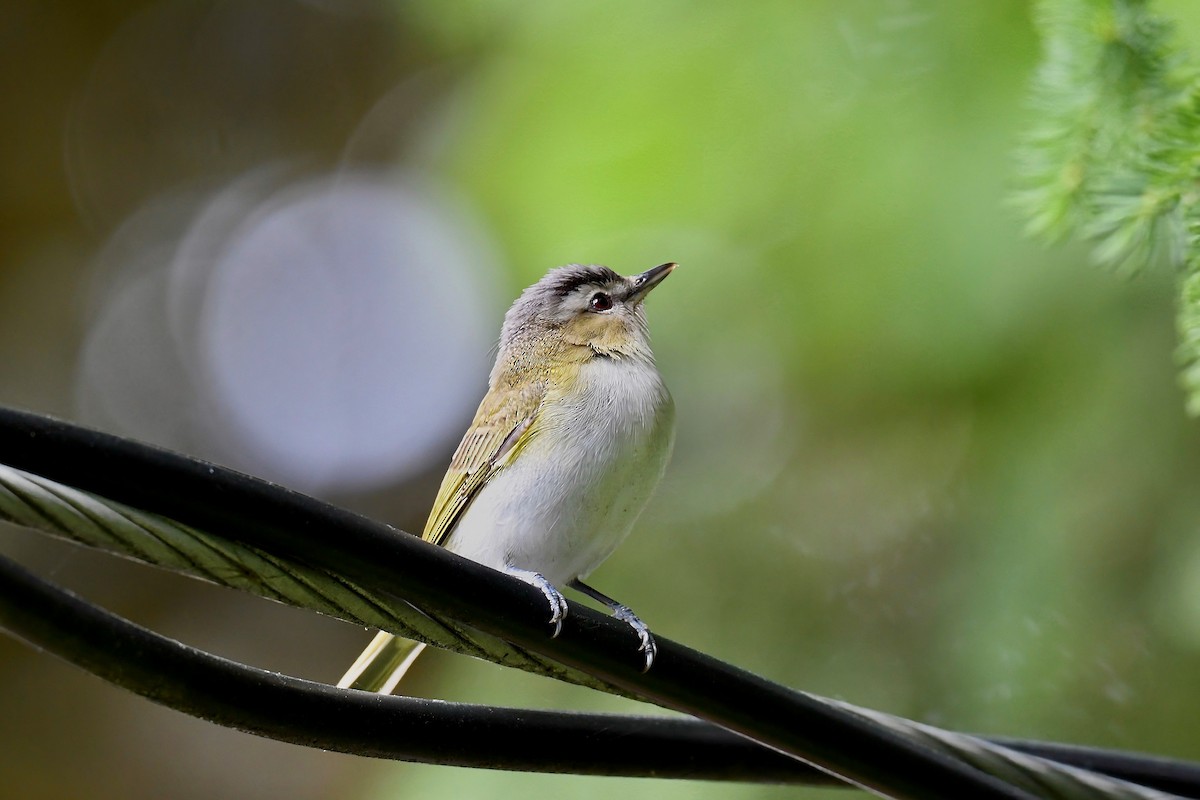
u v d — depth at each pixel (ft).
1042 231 25.34
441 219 40.24
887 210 33.17
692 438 39.19
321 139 67.62
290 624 60.29
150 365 67.10
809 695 21.68
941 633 35.73
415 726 19.89
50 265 66.95
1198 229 23.20
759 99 33.76
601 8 34.81
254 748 58.13
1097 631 33.53
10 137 65.62
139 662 17.10
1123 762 23.59
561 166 34.83
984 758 22.25
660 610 38.52
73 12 65.41
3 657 57.16
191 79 67.67
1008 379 33.65
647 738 21.84
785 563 38.34
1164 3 26.84
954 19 32.76
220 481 17.72
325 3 65.77
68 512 16.90
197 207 68.39
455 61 39.78
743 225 34.24
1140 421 32.53
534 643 20.53
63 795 56.59
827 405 36.81
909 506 37.11
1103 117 24.88
